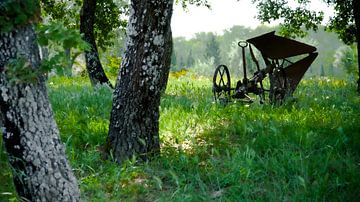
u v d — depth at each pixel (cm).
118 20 1989
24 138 480
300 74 1348
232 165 725
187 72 2786
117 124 791
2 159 588
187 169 743
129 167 731
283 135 868
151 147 795
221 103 1270
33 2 446
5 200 578
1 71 461
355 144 826
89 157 762
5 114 476
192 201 620
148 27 770
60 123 971
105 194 659
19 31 452
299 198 605
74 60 441
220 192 652
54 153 495
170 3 776
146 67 779
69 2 2109
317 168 706
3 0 432
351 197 609
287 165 715
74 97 1291
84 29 1662
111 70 2277
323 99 1384
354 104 1316
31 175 489
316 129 946
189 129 981
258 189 647
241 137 929
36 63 463
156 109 801
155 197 655
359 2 1853
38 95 478
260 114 1100
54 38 425
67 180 506
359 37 1847
